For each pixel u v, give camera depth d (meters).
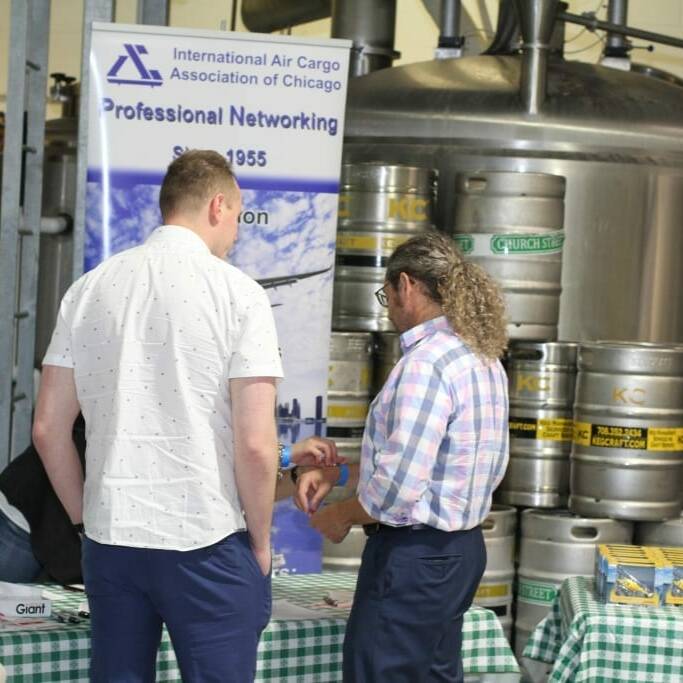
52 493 4.90
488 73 7.85
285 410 5.87
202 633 3.53
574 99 7.50
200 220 3.72
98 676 3.60
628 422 6.18
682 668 4.38
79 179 5.94
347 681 3.99
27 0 6.00
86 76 5.88
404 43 11.86
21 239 6.42
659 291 7.47
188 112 5.75
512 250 6.70
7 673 3.94
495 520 6.42
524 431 6.65
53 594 4.56
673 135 7.46
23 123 6.07
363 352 6.62
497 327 4.03
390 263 4.11
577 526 6.32
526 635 6.46
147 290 3.57
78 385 3.63
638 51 11.30
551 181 6.76
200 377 3.51
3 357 6.05
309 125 5.79
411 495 3.83
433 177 6.95
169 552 3.48
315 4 10.52
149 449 3.51
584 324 7.37
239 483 3.55
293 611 4.45
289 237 5.82
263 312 3.56
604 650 4.39
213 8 11.91
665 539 6.30
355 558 6.55
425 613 3.91
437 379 3.88
